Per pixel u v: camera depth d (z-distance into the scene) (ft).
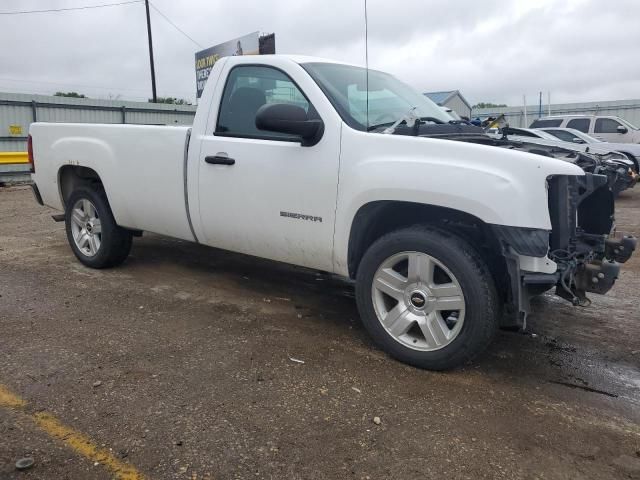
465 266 10.44
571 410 10.05
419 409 9.86
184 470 8.05
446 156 10.53
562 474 8.20
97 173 16.99
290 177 12.59
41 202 19.75
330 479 7.95
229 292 16.26
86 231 18.30
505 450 8.73
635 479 8.11
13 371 10.91
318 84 12.62
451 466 8.30
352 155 11.66
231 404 9.85
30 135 19.39
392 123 12.71
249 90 13.83
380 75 15.26
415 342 11.42
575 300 10.64
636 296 16.93
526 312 10.36
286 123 11.59
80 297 15.48
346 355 12.01
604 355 12.59
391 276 11.52
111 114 64.49
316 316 14.44
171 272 18.22
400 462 8.36
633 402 10.43
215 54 79.41
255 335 13.01
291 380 10.80
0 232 24.95
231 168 13.64
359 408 9.84
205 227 14.70
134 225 16.78
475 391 10.60
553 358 12.34
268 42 68.64
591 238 11.91
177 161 14.84
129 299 15.39
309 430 9.12
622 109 102.53
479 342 10.60
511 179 9.92
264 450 8.55
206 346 12.30
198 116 14.61
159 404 9.79
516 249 9.93
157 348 12.13
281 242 13.20
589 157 12.73
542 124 59.88
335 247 12.24
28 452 8.37
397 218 12.26
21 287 16.31
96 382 10.52
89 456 8.31
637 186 49.73
